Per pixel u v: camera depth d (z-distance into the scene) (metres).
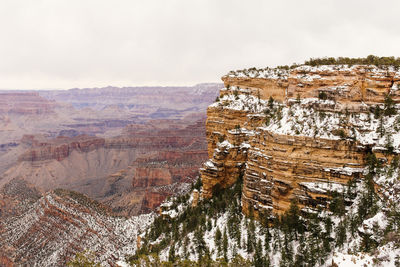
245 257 68.94
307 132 69.00
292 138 68.75
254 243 69.25
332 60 87.94
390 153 62.97
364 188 63.22
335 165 66.56
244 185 82.19
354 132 67.50
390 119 67.69
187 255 78.00
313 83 76.06
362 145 65.69
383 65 73.00
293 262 62.28
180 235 89.88
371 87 71.44
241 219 80.19
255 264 63.91
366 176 63.53
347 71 73.25
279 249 66.56
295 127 70.81
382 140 65.00
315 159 67.50
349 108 71.88
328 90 74.19
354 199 64.25
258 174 77.75
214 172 100.25
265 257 64.75
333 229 62.41
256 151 78.94
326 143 66.75
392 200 56.25
